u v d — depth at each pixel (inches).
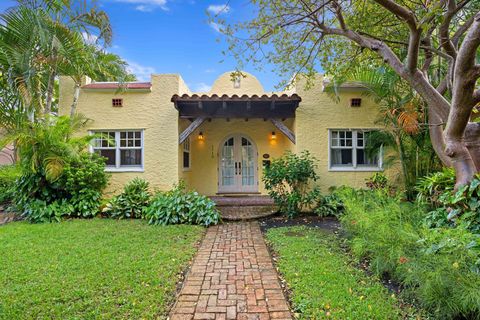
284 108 340.5
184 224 264.1
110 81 395.9
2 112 309.7
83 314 110.0
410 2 218.5
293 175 296.7
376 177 314.5
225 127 429.7
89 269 152.0
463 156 165.0
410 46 169.8
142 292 127.5
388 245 142.5
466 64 142.1
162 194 305.4
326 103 337.4
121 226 252.5
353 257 173.2
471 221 145.3
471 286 101.7
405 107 254.7
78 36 302.4
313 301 119.8
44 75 328.2
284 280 143.8
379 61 275.6
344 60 270.5
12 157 407.8
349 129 336.5
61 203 293.4
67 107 342.6
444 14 179.6
